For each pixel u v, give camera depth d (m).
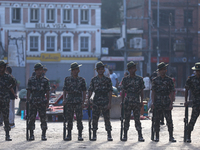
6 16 113.81
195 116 22.88
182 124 33.50
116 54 122.81
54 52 116.56
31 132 23.94
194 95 22.89
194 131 28.61
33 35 115.12
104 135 26.62
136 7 128.25
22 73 115.12
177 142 23.09
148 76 46.75
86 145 21.62
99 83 23.27
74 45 117.62
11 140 23.73
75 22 117.62
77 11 117.44
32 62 115.44
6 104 23.45
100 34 119.00
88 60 118.44
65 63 117.38
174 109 50.84
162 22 124.50
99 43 119.00
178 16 125.25
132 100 23.16
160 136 26.20
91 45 118.69
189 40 125.62
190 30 125.44
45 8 115.69
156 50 122.19
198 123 33.81
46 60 115.94
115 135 26.70
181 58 122.94
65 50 117.44
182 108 52.56
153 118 23.42
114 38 122.75
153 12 124.25
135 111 23.42
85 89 23.72
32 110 23.66
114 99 38.81
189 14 126.06
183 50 119.69
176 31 124.81
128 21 132.62
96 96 23.47
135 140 24.09
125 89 23.50
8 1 113.62
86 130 29.41
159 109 23.31
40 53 115.56
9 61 85.25
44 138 23.94
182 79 125.00
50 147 20.88
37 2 115.12
